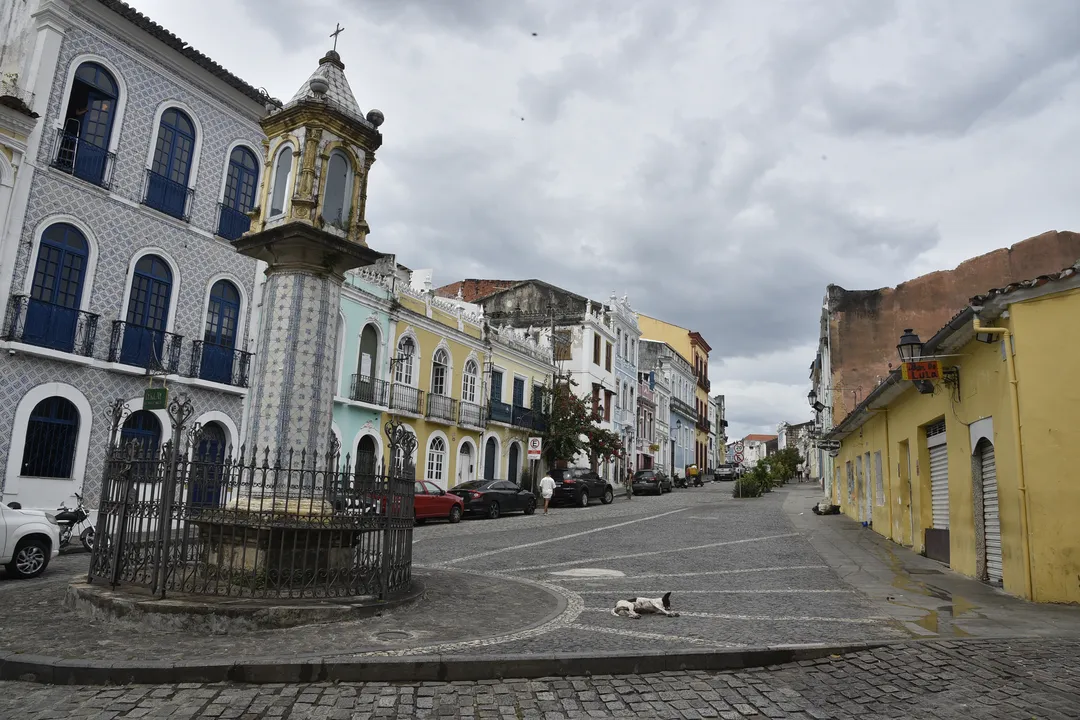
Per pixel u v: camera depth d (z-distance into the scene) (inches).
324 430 330.3
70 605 283.3
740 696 205.3
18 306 567.8
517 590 359.3
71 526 528.7
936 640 258.5
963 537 437.4
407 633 254.1
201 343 705.0
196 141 721.6
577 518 932.0
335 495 294.0
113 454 302.8
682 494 1651.1
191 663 209.0
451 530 749.3
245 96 763.4
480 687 210.4
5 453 557.3
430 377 1069.8
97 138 641.6
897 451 626.5
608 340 1711.4
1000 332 367.6
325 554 296.5
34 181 586.2
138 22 652.7
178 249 698.2
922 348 446.0
